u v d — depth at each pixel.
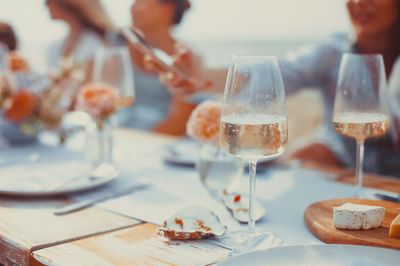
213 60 6.20
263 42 7.49
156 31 1.74
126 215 0.86
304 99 4.88
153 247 0.74
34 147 1.35
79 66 1.39
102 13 2.48
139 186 1.00
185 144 1.32
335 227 0.76
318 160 1.68
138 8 1.72
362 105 0.87
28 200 0.94
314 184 1.01
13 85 1.37
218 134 0.93
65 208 0.88
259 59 0.71
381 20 1.48
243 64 0.71
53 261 0.69
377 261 0.63
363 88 0.86
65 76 1.37
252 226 0.77
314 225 0.77
